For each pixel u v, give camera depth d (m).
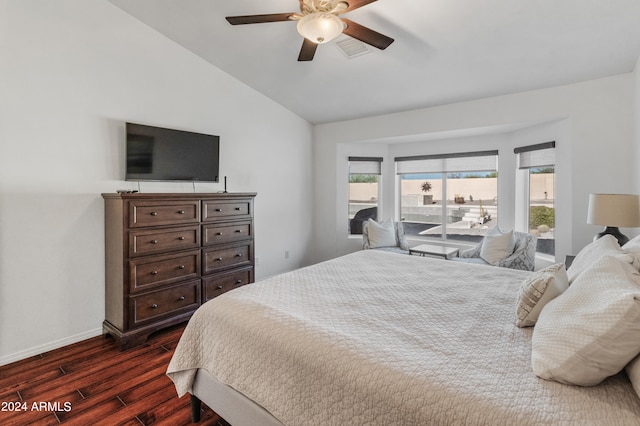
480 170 4.55
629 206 2.43
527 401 0.92
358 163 5.20
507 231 3.92
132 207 2.58
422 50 2.97
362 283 2.06
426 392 0.99
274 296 1.77
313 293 1.84
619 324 0.91
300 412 1.24
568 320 1.08
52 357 2.44
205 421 1.78
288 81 3.90
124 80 2.92
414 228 5.21
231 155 3.90
